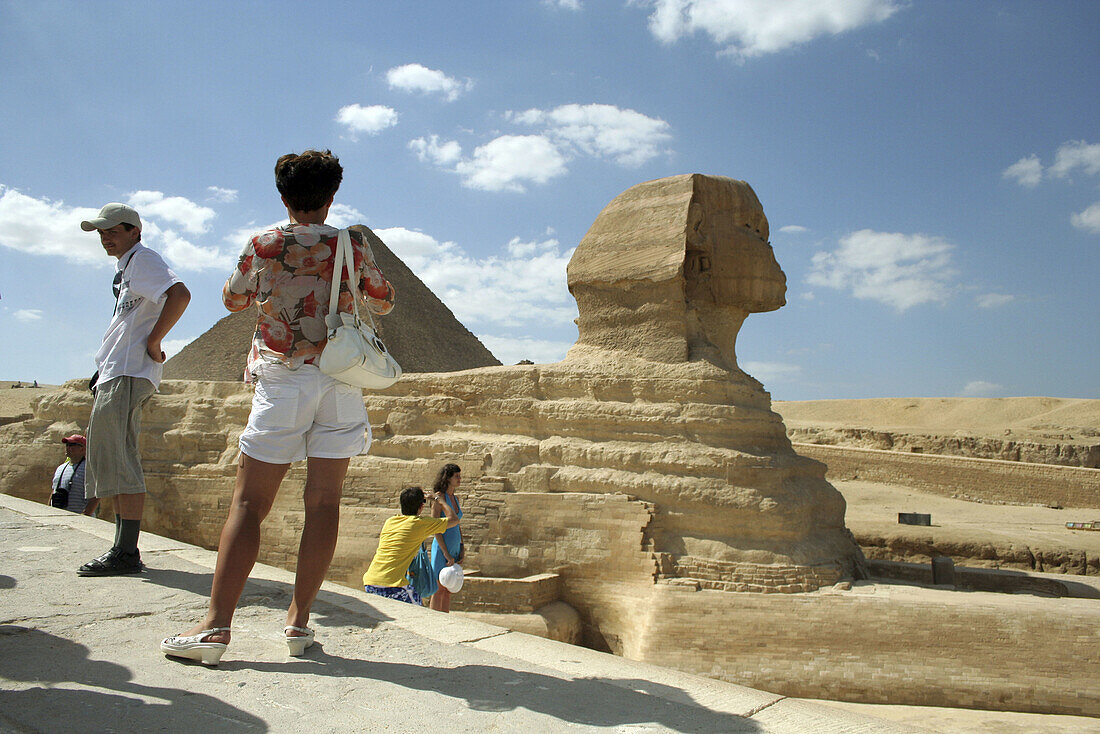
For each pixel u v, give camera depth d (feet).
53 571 18.66
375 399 45.34
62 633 13.83
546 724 10.39
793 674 30.01
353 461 43.27
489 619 33.58
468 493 39.50
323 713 10.53
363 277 14.34
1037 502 94.32
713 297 41.42
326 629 15.02
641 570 34.32
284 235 13.66
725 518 34.19
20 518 25.17
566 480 37.70
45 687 11.04
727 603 31.76
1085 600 30.63
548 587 35.50
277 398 13.33
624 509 35.68
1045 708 27.61
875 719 11.28
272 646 13.76
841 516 39.17
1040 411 186.70
